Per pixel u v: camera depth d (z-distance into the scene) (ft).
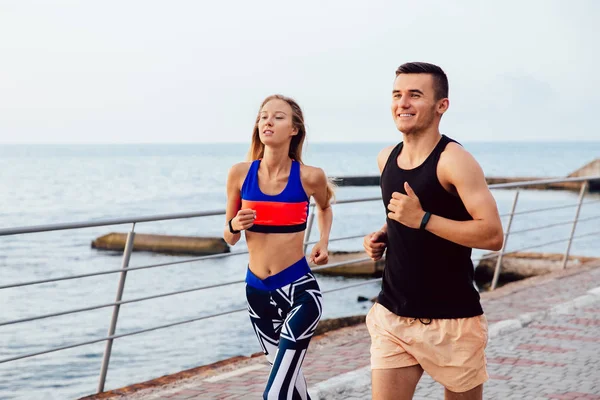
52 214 157.89
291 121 12.19
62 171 407.85
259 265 12.21
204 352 37.50
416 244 9.50
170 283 66.33
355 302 54.39
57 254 96.27
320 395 15.39
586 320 22.75
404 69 9.52
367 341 20.56
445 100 9.48
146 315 49.06
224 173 364.38
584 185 33.76
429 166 9.32
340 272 68.33
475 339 9.64
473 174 9.04
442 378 9.73
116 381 32.65
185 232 130.72
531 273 54.13
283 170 12.25
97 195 208.13
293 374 11.66
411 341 9.72
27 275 76.89
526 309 24.29
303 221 12.26
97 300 56.34
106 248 101.55
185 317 47.85
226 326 43.75
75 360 36.45
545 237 104.32
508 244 96.73
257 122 12.53
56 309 52.16
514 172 363.56
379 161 10.72
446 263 9.51
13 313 50.55
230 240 12.50
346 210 158.92
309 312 11.89
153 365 35.17
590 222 124.57
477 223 8.97
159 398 15.74
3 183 274.98
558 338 20.54
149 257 96.48
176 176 334.03
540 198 168.45
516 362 18.19
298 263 12.16
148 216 16.88
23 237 118.32
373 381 10.10
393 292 9.91
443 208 9.37
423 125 9.40
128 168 458.50
